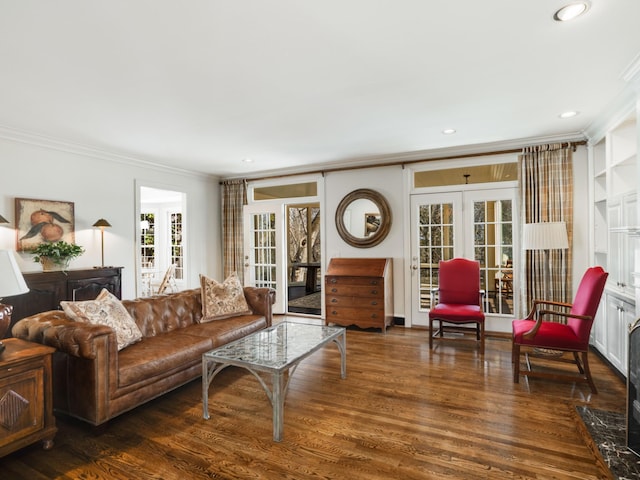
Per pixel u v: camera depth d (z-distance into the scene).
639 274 2.63
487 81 2.69
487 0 1.76
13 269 2.06
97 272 4.18
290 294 8.64
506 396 2.83
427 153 4.84
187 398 2.87
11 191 3.78
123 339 2.74
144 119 3.44
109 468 1.99
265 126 3.69
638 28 2.00
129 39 2.08
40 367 2.12
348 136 4.08
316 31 2.02
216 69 2.46
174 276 8.54
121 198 4.91
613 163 3.39
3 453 1.96
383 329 4.71
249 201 6.32
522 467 1.95
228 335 3.40
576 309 3.18
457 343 4.27
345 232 5.40
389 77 2.61
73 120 3.45
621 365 3.16
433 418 2.50
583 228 4.13
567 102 3.11
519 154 4.38
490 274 4.67
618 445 2.14
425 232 5.00
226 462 2.03
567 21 1.94
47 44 2.12
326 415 2.56
